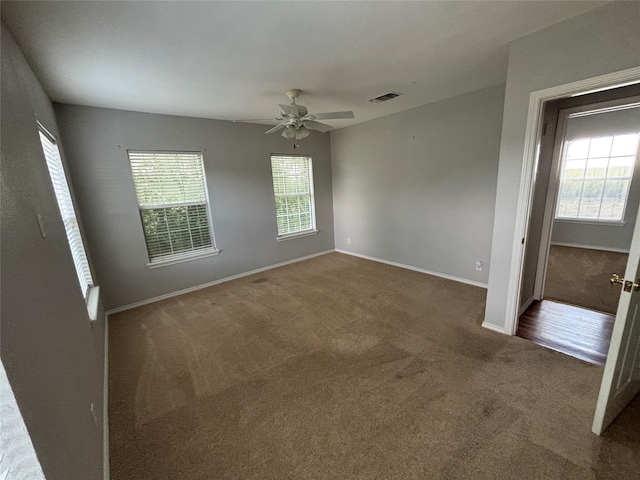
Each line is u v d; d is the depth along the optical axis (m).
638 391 1.85
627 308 1.40
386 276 4.32
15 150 1.22
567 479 1.35
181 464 1.53
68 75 2.29
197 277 4.17
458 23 1.87
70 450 1.01
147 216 3.70
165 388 2.12
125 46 1.92
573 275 4.00
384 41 2.06
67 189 2.62
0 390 0.66
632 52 1.69
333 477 1.42
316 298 3.62
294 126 2.93
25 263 0.99
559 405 1.78
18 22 1.54
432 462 1.46
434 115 3.83
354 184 5.25
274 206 4.92
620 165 4.98
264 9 1.61
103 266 3.39
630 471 1.37
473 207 3.66
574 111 2.73
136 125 3.45
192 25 1.72
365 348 2.49
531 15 1.82
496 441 1.56
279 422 1.77
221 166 4.20
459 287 3.76
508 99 2.25
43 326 1.02
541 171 2.75
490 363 2.21
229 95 3.03
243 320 3.14
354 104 3.64
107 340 2.82
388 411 1.80
